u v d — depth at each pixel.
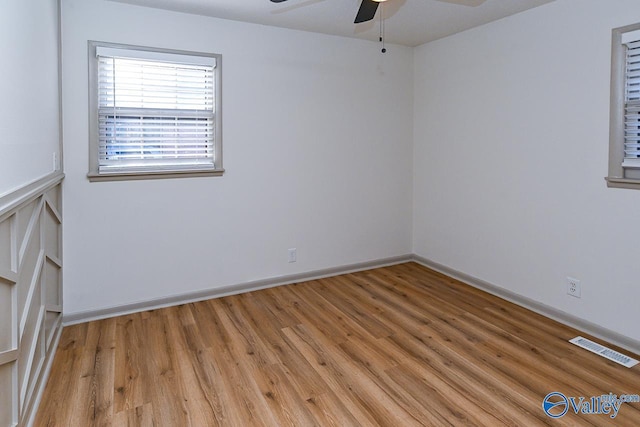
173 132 3.41
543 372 2.43
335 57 4.03
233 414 2.07
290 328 3.04
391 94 4.39
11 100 1.67
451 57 4.00
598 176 2.81
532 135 3.25
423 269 4.44
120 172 3.19
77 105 3.02
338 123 4.12
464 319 3.19
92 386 2.29
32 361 2.03
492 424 1.98
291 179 3.93
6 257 1.62
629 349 2.68
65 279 3.07
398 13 3.35
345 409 2.11
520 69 3.32
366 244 4.42
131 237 3.29
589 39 2.81
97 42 3.04
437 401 2.17
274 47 3.72
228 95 3.55
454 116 4.01
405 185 4.58
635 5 2.55
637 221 2.61
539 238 3.25
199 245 3.56
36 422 1.99
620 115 2.66
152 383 2.33
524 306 3.41
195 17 3.36
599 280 2.84
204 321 3.16
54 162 2.71
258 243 3.83
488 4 3.12
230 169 3.62
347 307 3.44
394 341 2.84
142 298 3.37
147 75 3.26
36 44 2.18
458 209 4.04
